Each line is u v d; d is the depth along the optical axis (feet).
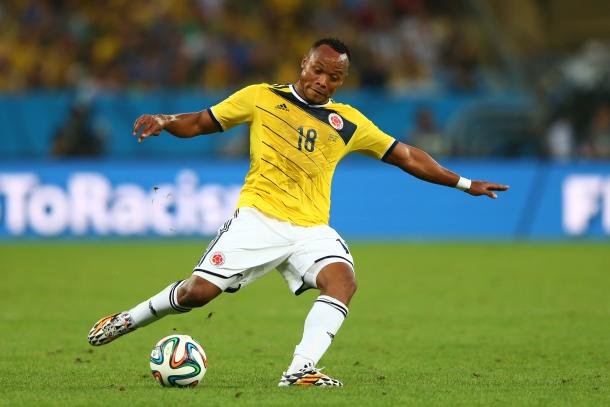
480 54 289.53
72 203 231.91
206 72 274.57
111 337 77.66
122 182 232.73
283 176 75.61
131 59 274.98
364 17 295.89
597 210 243.40
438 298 142.92
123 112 243.19
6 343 101.91
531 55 330.95
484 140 255.50
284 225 75.20
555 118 288.51
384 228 242.78
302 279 75.66
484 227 245.04
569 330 112.78
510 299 141.59
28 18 283.38
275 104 76.33
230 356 94.53
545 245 228.02
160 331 111.86
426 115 251.80
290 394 70.54
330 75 75.72
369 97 250.37
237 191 234.17
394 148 78.48
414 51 286.66
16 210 230.89
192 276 74.49
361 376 82.58
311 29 293.23
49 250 211.41
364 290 152.35
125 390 72.90
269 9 295.07
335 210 241.76
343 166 244.01
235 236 74.49
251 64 279.90
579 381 79.66
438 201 244.42
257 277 75.72
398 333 111.14
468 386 76.54
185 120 75.77
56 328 113.19
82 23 282.97
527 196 246.06
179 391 72.18
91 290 149.69
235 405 66.08
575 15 334.24
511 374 83.76
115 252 207.72
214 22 287.69
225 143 245.65
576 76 326.85
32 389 74.23
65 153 241.96
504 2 332.80
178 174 233.96
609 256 203.82
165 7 286.87
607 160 270.05
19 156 242.17
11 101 241.35
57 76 270.87
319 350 73.51
